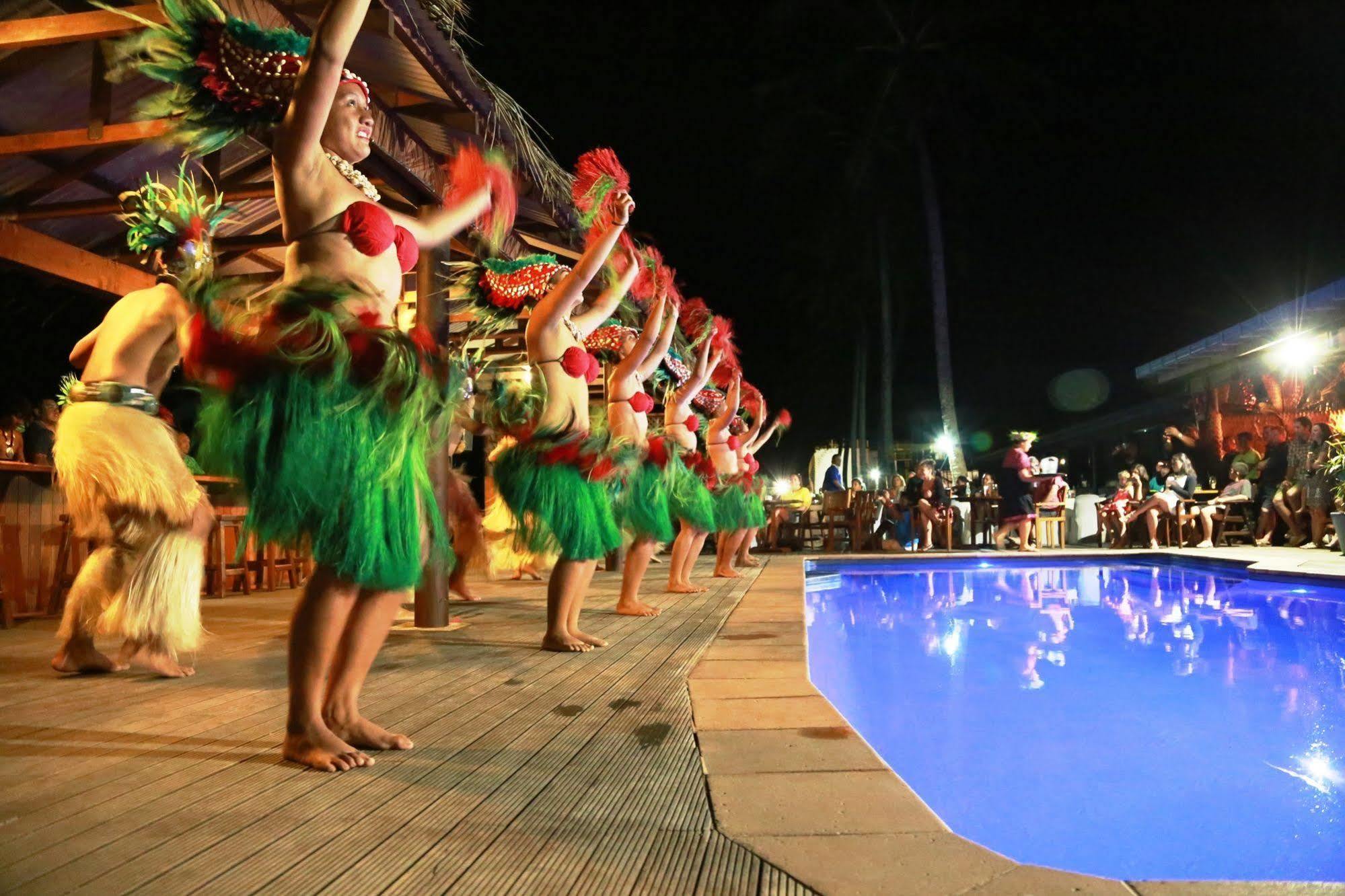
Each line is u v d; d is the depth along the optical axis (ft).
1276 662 12.09
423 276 13.46
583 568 11.22
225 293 6.21
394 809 5.20
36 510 15.61
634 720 7.43
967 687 10.50
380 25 11.09
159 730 7.12
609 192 11.02
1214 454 43.91
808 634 15.06
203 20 6.24
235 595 19.31
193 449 6.61
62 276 16.38
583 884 4.13
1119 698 9.89
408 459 6.36
